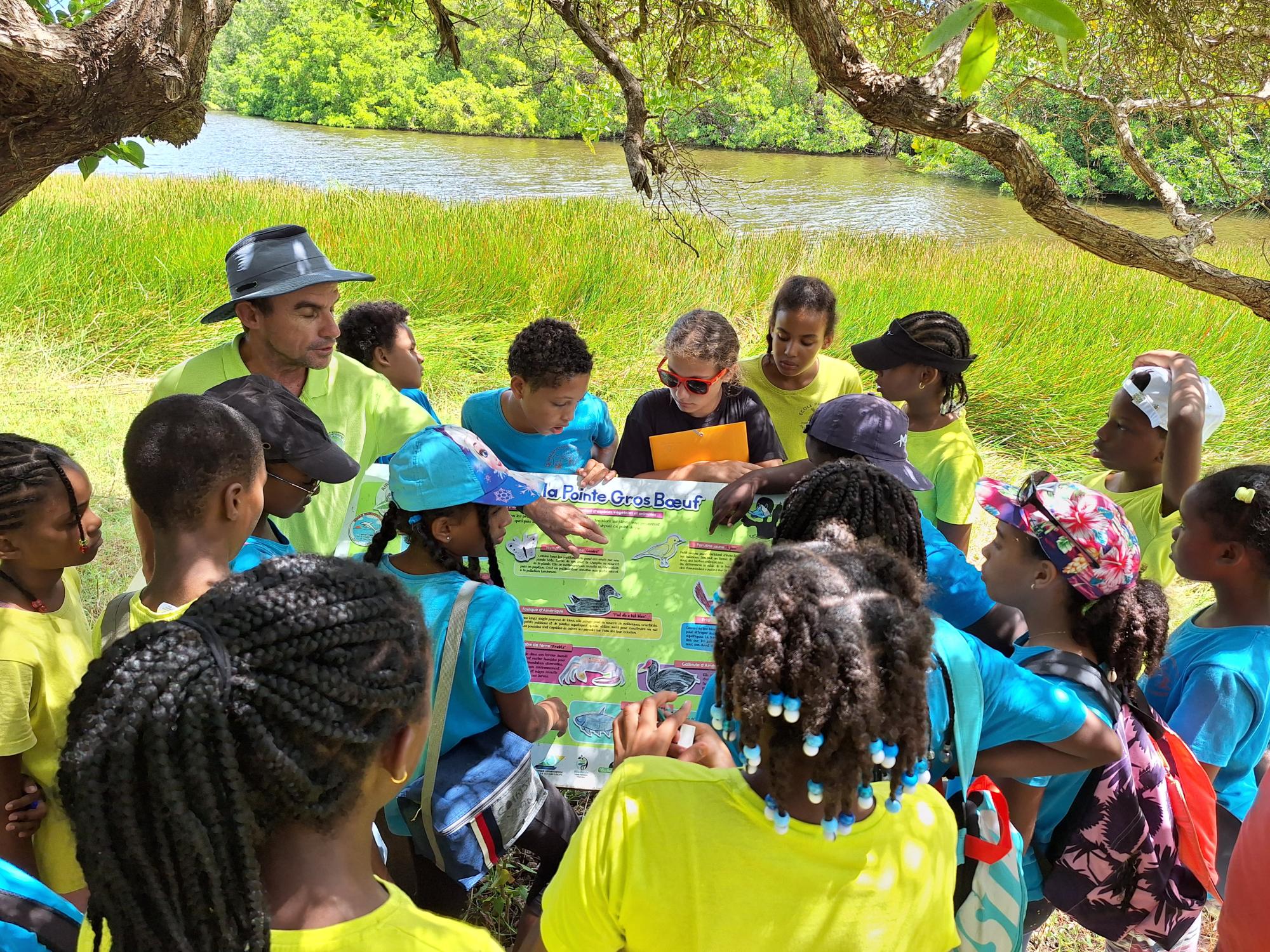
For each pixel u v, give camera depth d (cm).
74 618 241
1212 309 1006
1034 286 1087
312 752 123
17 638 219
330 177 2662
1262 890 186
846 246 1398
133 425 207
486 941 134
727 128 2275
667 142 474
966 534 362
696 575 315
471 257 1123
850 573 163
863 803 151
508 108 3753
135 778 114
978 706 194
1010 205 2445
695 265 1135
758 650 148
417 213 1405
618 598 314
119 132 238
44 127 224
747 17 573
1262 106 512
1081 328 978
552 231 1271
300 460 252
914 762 151
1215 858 228
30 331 909
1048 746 203
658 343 966
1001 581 237
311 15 4156
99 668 120
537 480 323
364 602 132
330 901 126
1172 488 330
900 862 154
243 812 117
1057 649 229
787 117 2331
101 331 912
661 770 161
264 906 119
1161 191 479
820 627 145
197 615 124
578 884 157
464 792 230
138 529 249
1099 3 477
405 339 429
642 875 152
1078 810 225
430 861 254
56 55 212
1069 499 225
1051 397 868
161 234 1129
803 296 390
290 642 122
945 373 363
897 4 530
